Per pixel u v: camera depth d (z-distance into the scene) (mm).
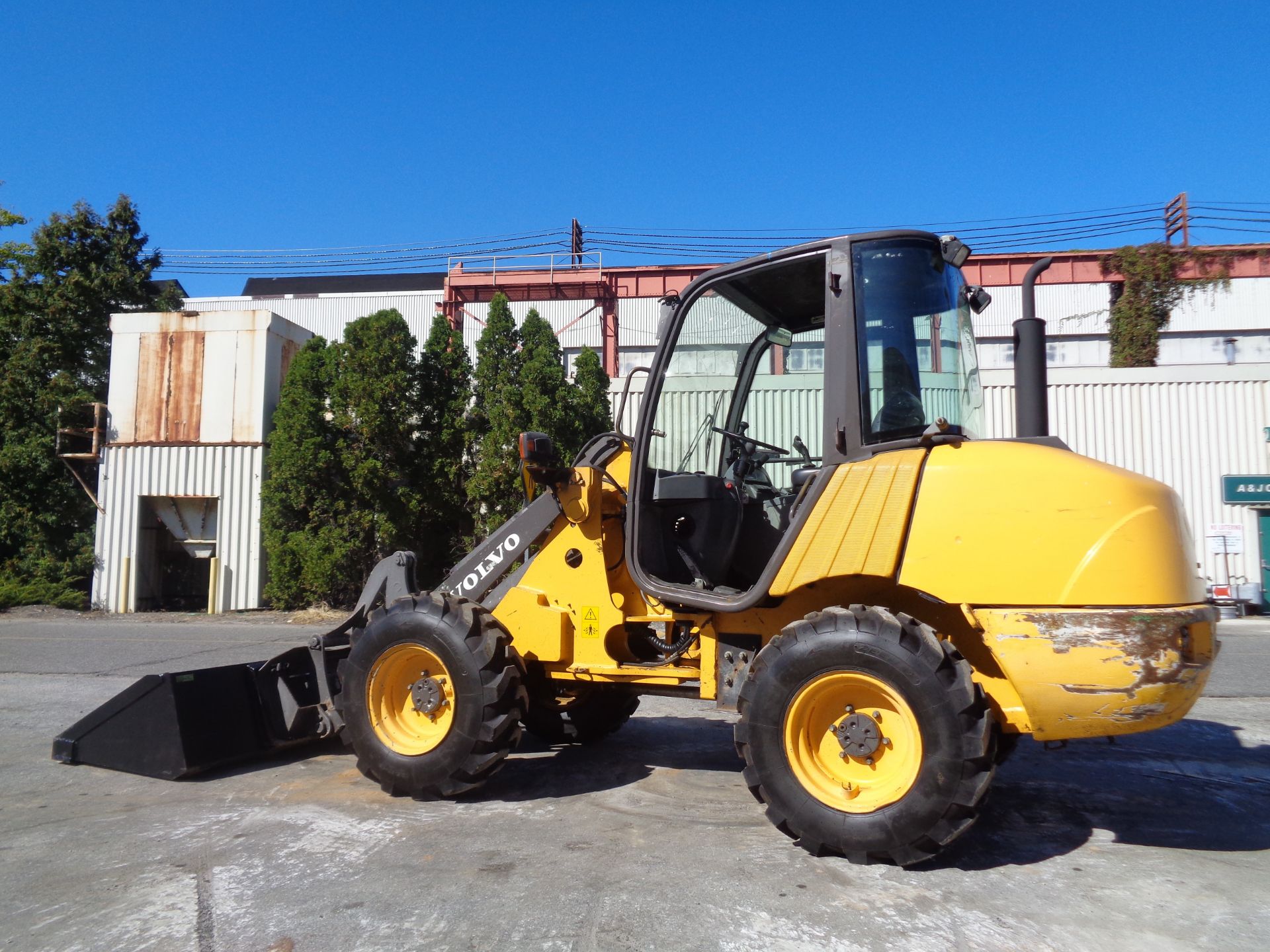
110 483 17062
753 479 4812
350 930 3059
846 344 4008
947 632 3924
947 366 4105
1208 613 3533
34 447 17766
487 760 4395
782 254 4266
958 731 3436
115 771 5164
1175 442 16672
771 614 4238
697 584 4480
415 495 15609
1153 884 3492
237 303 34375
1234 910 3244
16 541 18172
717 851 3826
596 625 4723
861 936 3006
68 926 3121
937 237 4238
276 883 3477
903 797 3510
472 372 16469
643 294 22188
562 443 15117
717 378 4699
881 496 3793
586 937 2994
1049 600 3479
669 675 4523
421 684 4574
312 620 14766
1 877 3572
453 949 2920
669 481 4539
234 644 11711
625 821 4258
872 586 3947
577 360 15961
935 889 3404
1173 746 5871
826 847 3646
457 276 22797
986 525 3596
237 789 4832
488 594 5012
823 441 4043
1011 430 16766
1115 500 3496
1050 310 25172
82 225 20250
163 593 17406
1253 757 5586
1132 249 20688
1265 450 16438
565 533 4832
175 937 3018
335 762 5418
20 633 13141
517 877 3523
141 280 20938
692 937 2998
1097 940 2996
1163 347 25719
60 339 19312
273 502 15562
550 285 22359
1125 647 3357
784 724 3734
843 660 3611
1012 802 4617
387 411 15328
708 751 5742
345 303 33812
